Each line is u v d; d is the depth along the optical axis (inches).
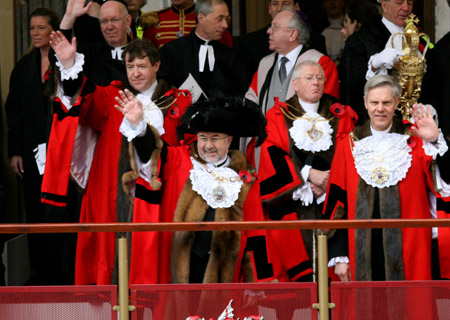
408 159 979.9
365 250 970.7
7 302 864.9
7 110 1304.1
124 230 858.1
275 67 1193.4
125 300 864.3
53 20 1278.3
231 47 1295.5
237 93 1223.5
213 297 869.8
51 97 1024.2
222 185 944.3
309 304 872.3
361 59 1192.8
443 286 876.0
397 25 1211.2
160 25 1332.4
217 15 1205.7
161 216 960.3
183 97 1098.1
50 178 1016.2
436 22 1481.3
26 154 1279.5
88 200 1056.8
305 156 1074.7
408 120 1019.3
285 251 1059.3
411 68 1066.1
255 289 870.4
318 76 1087.6
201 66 1208.8
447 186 958.4
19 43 1454.2
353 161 988.6
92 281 1042.1
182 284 868.6
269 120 1090.7
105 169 1045.8
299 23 1178.0
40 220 1279.5
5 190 1295.5
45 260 1272.1
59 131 1013.2
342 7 1421.0
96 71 1165.7
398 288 876.6
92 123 1057.5
